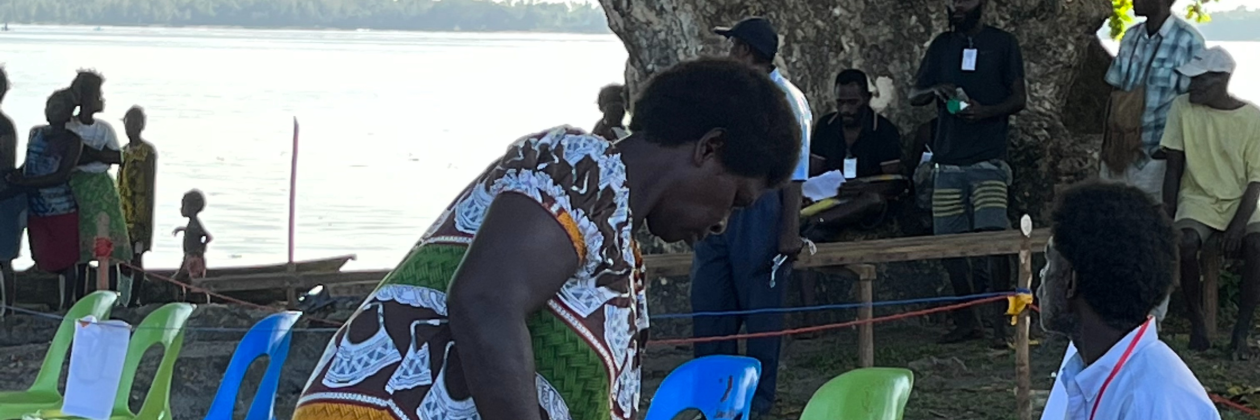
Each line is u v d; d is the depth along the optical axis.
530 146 2.48
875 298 8.88
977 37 8.22
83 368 5.23
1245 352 7.54
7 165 9.13
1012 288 8.35
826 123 8.52
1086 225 3.02
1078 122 10.03
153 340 5.25
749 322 6.14
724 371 3.85
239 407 7.05
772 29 5.83
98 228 9.27
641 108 2.55
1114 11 11.51
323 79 50.22
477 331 2.34
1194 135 7.49
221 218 15.84
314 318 7.61
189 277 9.64
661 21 9.08
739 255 6.07
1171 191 7.59
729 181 2.53
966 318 8.23
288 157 22.84
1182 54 7.69
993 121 8.23
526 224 2.39
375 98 38.94
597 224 2.43
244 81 47.50
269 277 8.38
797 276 8.25
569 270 2.42
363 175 20.47
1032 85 9.26
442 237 2.53
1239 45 89.94
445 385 2.46
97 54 69.94
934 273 8.91
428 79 51.03
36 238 9.22
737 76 2.53
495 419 2.35
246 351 4.80
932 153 8.48
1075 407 3.16
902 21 9.16
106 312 5.73
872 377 3.40
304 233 14.86
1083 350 3.12
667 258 7.49
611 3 9.25
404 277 2.54
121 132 26.44
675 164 2.51
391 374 2.48
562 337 2.46
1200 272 8.07
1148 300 2.98
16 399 5.55
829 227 8.32
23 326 8.82
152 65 57.88
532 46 115.19
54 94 9.23
